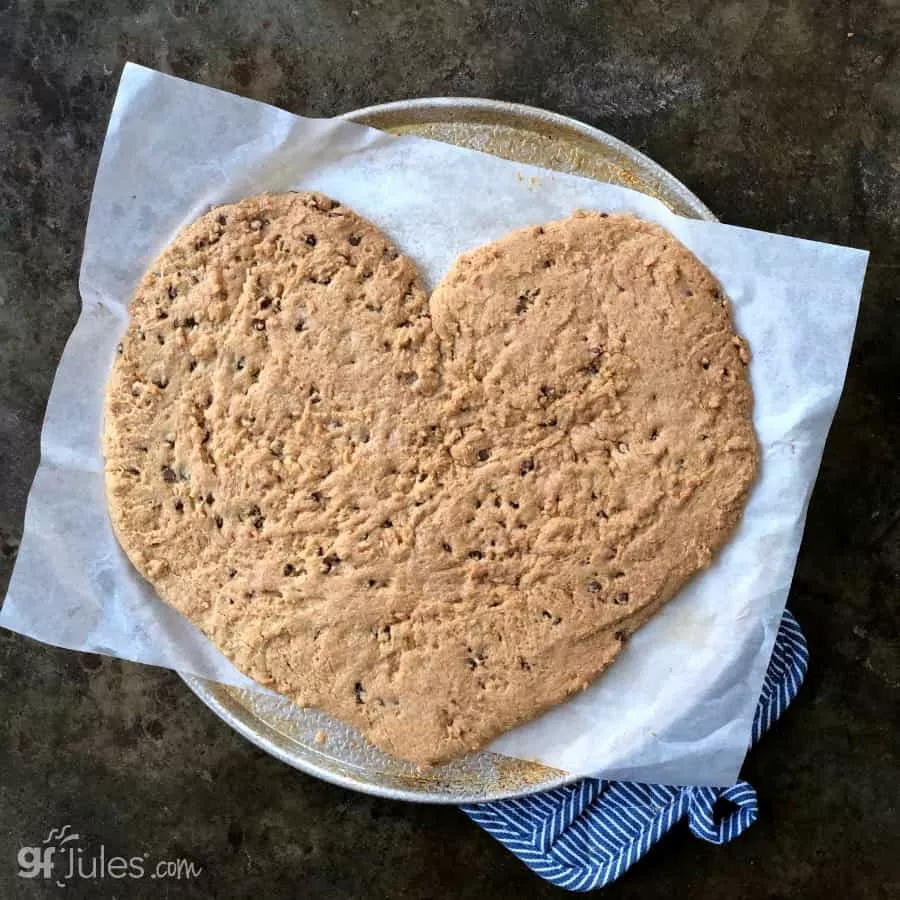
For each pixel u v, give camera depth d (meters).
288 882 0.54
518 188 0.48
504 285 0.48
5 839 0.55
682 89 0.53
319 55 0.53
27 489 0.54
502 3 0.53
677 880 0.53
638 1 0.53
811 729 0.53
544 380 0.48
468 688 0.47
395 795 0.47
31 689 0.54
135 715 0.54
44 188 0.54
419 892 0.54
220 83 0.53
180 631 0.49
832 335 0.47
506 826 0.51
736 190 0.53
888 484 0.53
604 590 0.47
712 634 0.47
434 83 0.53
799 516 0.47
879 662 0.53
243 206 0.48
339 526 0.48
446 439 0.48
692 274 0.47
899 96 0.53
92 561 0.49
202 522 0.48
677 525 0.47
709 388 0.47
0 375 0.54
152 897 0.54
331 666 0.48
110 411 0.49
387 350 0.48
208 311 0.48
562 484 0.47
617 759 0.47
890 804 0.52
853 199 0.53
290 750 0.48
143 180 0.48
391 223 0.49
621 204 0.48
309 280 0.48
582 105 0.53
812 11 0.53
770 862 0.53
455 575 0.48
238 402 0.48
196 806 0.54
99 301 0.49
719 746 0.47
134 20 0.54
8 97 0.54
